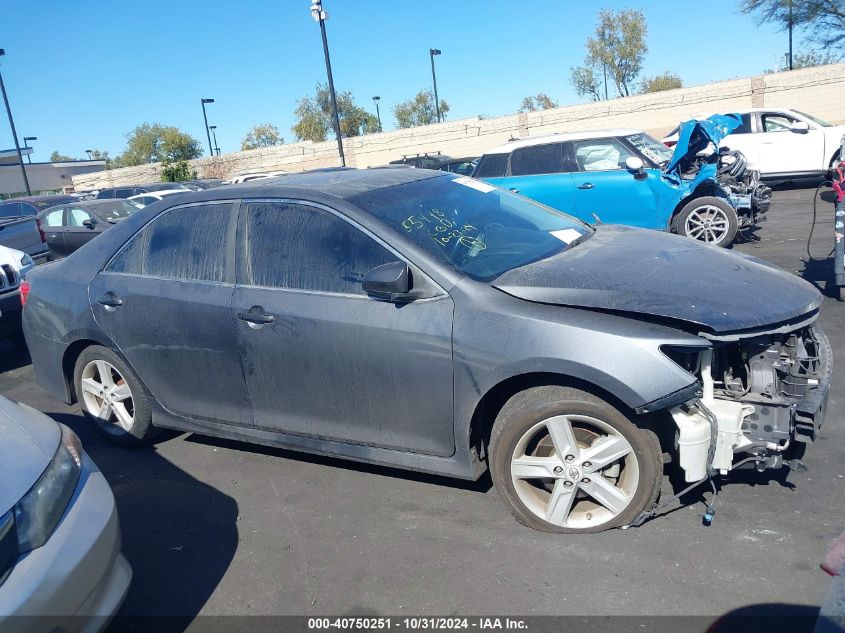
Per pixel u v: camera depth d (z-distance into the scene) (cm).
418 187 409
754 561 295
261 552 338
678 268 345
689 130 864
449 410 333
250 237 390
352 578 311
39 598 229
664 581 288
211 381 405
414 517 356
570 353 299
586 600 281
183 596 310
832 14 2673
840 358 514
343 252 361
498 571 305
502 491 331
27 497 247
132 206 1427
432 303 333
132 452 467
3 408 298
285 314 366
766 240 970
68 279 462
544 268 344
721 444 308
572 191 950
